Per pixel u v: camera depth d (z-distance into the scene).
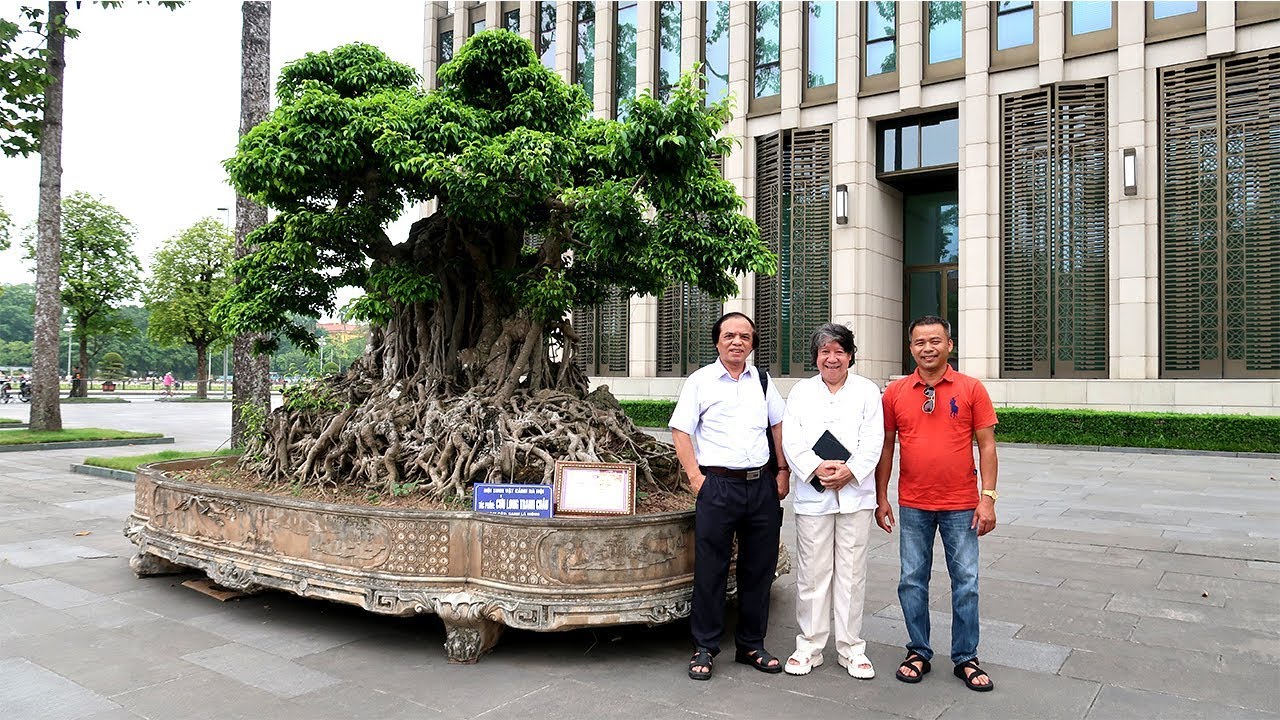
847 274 17.59
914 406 3.71
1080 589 5.21
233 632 4.31
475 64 5.47
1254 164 13.88
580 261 5.59
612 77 21.12
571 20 21.89
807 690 3.55
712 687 3.58
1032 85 15.93
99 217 32.59
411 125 4.73
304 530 4.24
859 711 3.32
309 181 4.81
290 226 5.04
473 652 3.85
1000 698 3.46
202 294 34.59
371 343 6.23
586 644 4.15
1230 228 14.06
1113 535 6.90
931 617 4.64
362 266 5.80
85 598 4.94
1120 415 14.20
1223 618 4.58
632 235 4.64
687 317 19.56
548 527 3.78
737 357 3.74
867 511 3.76
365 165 5.00
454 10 23.70
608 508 4.08
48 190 15.42
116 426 19.98
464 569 3.93
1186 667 3.81
